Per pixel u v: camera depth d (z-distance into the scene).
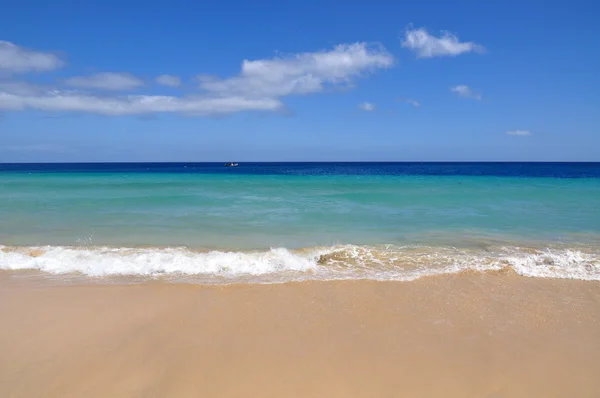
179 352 4.79
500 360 4.67
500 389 4.16
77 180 31.23
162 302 6.27
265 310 6.00
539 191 22.17
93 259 8.63
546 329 5.46
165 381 4.23
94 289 6.81
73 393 4.03
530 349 4.93
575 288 7.04
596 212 15.32
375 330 5.38
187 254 9.14
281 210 15.66
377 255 9.25
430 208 16.30
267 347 4.91
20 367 4.46
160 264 8.23
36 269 8.02
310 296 6.57
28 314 5.79
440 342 5.08
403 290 6.88
